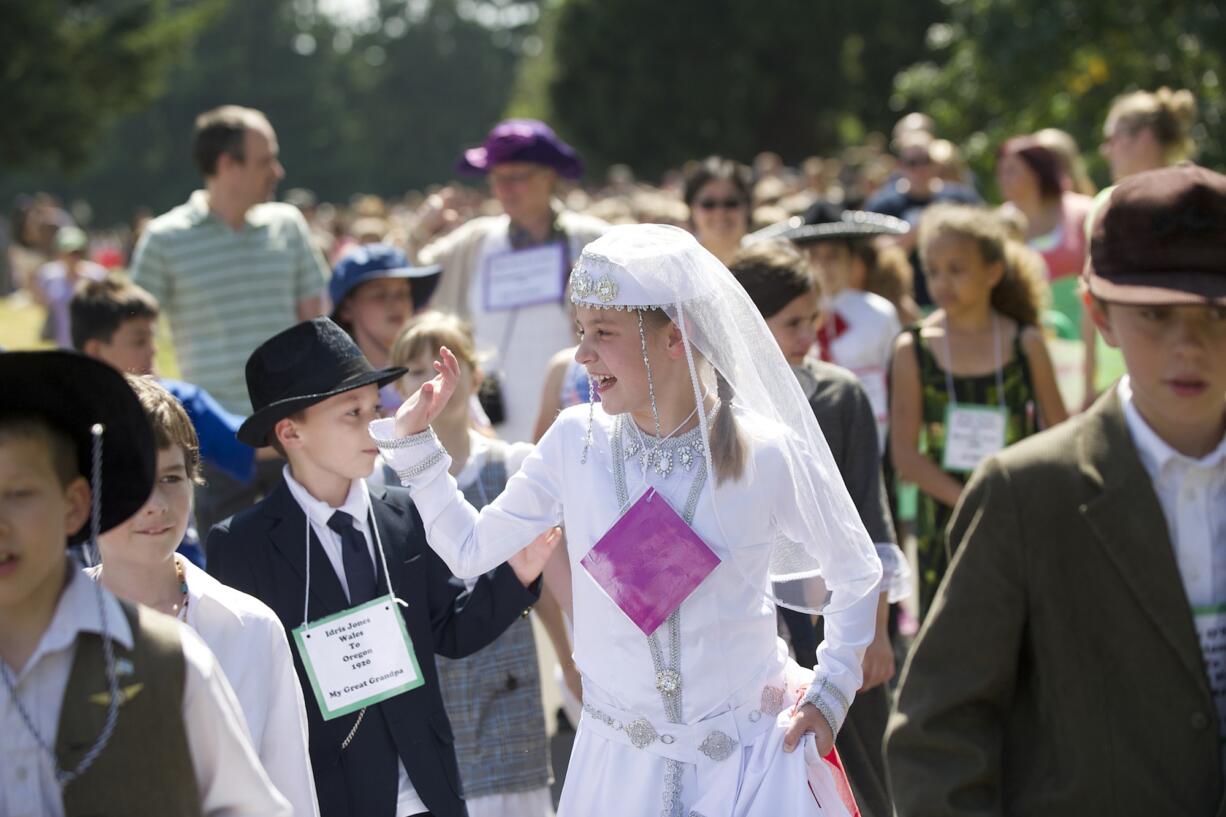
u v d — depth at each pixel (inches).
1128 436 113.6
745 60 2018.9
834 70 2031.3
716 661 132.5
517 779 191.3
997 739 115.6
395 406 241.4
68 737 95.0
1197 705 109.7
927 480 244.8
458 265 313.7
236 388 303.3
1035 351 248.7
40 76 1793.8
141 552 133.5
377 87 4279.0
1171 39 583.8
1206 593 112.3
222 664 131.5
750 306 137.6
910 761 116.3
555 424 141.3
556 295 299.7
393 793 156.9
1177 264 110.7
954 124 696.4
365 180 3998.5
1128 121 300.2
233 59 3705.7
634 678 133.3
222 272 301.9
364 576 161.9
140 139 3629.4
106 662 96.6
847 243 276.4
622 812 133.6
